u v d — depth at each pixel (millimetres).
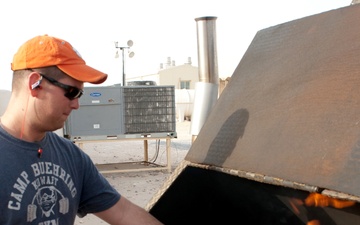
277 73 1846
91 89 7734
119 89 7855
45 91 1584
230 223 2199
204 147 1947
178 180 2018
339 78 1489
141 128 8023
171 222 2104
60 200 1687
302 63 1741
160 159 10406
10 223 1535
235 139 1792
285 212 1855
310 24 1876
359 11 1649
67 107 1640
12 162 1562
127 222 1947
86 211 1940
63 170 1729
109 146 13750
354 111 1341
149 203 2068
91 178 1893
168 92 8078
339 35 1653
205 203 2139
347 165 1240
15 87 1624
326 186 1258
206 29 3215
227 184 2027
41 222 1609
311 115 1486
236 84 2092
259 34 2207
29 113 1590
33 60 1562
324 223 1658
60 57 1583
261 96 1836
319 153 1350
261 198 1921
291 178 1387
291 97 1654
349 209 1455
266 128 1656
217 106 2109
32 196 1584
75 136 7742
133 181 7688
